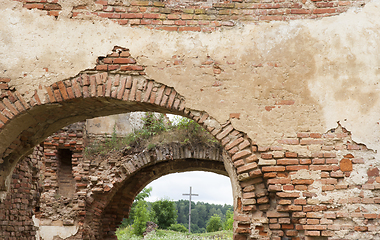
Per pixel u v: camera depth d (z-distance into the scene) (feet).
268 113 13.96
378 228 12.83
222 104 14.07
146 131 31.99
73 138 31.04
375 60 14.05
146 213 85.46
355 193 13.19
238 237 13.92
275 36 14.40
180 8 14.74
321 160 13.52
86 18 14.55
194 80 14.21
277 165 13.60
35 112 14.53
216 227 134.92
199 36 14.51
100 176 30.22
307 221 13.08
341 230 12.90
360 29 14.28
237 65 14.28
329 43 14.25
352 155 13.47
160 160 30.40
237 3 14.74
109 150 32.04
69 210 29.81
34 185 21.29
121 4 14.70
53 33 14.42
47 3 14.60
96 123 33.91
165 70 14.28
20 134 15.37
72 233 29.35
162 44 14.44
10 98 14.06
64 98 14.11
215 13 14.69
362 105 13.78
